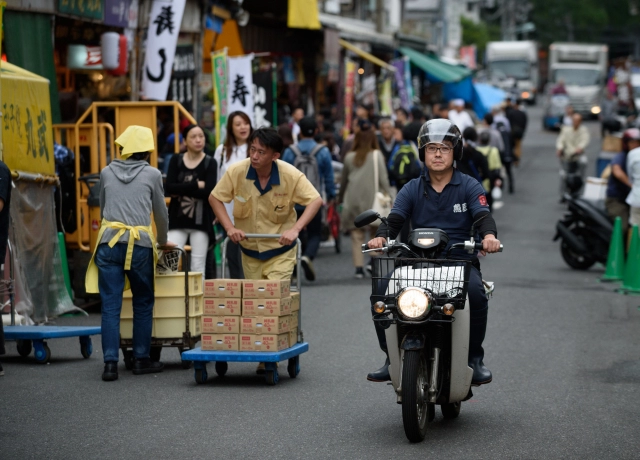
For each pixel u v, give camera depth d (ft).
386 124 67.77
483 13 431.43
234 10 77.25
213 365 37.86
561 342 41.65
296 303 35.99
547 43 410.93
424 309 25.13
